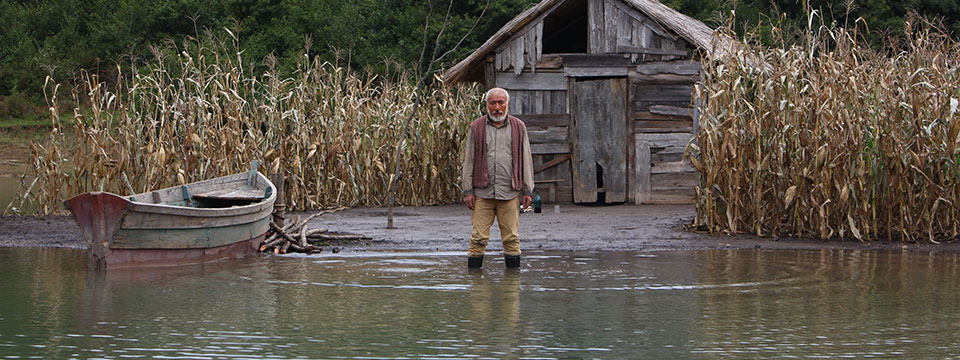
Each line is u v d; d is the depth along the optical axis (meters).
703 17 29.95
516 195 8.81
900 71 11.16
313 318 6.41
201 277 8.40
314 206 16.14
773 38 11.95
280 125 15.80
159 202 10.83
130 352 5.38
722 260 9.49
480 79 18.77
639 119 16.23
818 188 11.05
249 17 33.53
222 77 15.32
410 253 10.16
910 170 10.91
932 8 29.98
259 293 7.49
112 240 8.80
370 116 17.17
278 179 11.41
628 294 7.39
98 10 44.88
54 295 7.40
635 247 10.55
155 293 7.50
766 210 11.57
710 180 11.48
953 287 7.72
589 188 16.34
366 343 5.62
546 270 8.75
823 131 10.95
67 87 35.75
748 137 11.40
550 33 18.47
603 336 5.80
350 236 11.16
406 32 31.53
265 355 5.31
